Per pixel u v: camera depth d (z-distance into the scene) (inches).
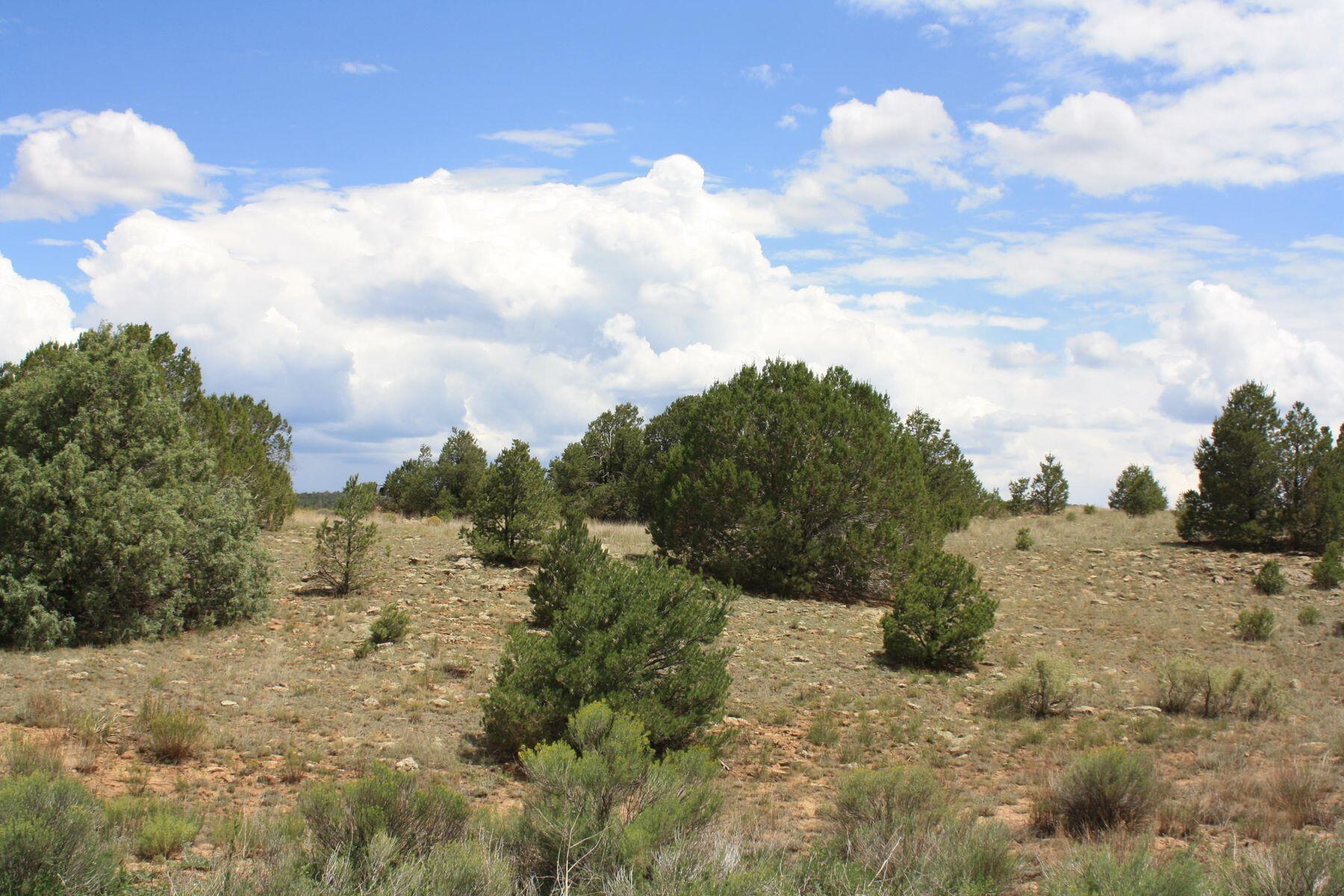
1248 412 1085.8
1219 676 519.5
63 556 512.7
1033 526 1393.9
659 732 390.9
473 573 824.9
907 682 581.6
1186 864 227.9
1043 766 403.5
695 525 876.0
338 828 251.9
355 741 397.4
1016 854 264.8
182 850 261.0
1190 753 434.6
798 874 243.0
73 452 536.7
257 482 952.3
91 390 570.9
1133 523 1342.3
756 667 598.5
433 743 402.0
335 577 724.0
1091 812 323.9
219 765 354.9
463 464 1606.8
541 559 652.7
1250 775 373.1
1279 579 887.1
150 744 364.2
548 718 393.1
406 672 514.9
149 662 489.4
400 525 1162.6
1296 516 1043.9
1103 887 226.5
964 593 636.1
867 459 882.1
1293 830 303.6
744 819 315.6
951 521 1289.4
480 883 226.1
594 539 647.1
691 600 439.2
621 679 406.6
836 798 331.0
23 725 372.8
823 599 855.7
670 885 229.5
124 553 529.0
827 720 484.7
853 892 234.2
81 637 522.0
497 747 403.5
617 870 243.1
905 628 638.5
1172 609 839.7
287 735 394.0
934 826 280.1
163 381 732.0
